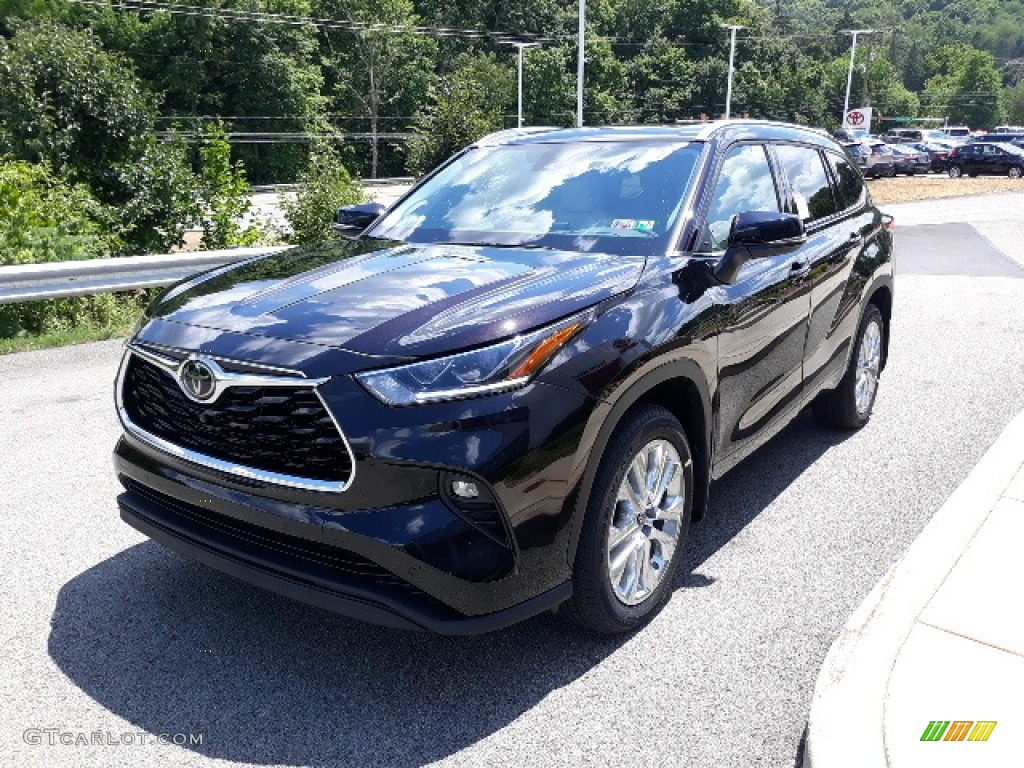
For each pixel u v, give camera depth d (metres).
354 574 2.79
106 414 6.11
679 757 2.69
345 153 76.75
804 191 4.86
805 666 3.16
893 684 2.82
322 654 3.22
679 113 99.12
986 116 140.25
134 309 10.00
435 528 2.69
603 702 2.96
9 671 3.08
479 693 3.00
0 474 4.96
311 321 2.95
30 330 9.03
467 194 4.31
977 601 3.30
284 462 2.82
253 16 66.06
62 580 3.73
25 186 11.91
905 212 23.31
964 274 12.54
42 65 14.03
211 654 3.21
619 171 4.08
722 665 3.17
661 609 3.54
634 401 3.14
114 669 3.11
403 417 2.67
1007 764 2.46
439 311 2.96
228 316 3.09
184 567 3.86
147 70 63.88
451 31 81.81
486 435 2.71
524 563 2.81
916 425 5.83
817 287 4.59
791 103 108.06
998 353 7.80
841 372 5.30
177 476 3.06
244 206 16.19
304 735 2.78
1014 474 4.47
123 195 14.71
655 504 3.38
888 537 4.20
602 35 102.06
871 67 119.56
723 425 3.79
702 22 103.25
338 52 78.75
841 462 5.17
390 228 4.27
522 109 84.50
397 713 2.89
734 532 4.26
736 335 3.74
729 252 3.63
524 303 3.00
